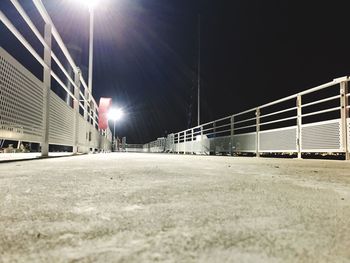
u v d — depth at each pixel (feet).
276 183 6.57
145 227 3.03
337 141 16.94
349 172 9.58
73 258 2.22
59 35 18.38
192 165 12.07
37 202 4.23
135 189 5.45
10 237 2.70
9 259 2.20
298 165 13.12
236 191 5.36
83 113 32.07
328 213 3.74
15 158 14.67
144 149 138.72
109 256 2.26
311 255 2.32
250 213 3.69
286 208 4.00
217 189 5.56
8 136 11.59
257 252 2.36
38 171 8.50
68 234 2.79
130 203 4.21
